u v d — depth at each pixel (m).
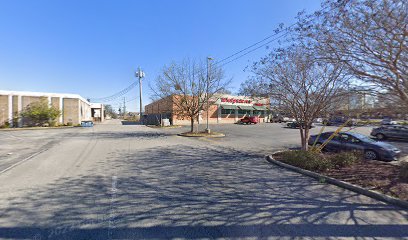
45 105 31.62
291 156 7.52
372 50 4.34
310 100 8.07
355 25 4.32
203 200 4.33
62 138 16.78
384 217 3.69
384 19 3.81
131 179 5.75
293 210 3.93
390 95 4.64
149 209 3.88
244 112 42.28
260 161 8.35
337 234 3.14
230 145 13.12
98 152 10.19
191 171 6.68
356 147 9.19
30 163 7.71
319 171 6.38
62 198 4.37
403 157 8.69
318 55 5.39
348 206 4.14
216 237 3.01
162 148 11.58
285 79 8.05
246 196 4.59
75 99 35.59
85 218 3.51
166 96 20.75
